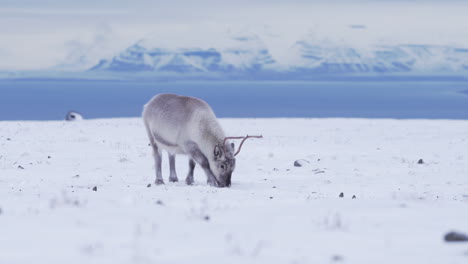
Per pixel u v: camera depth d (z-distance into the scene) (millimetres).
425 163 39406
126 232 12742
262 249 11344
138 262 10117
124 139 58500
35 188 24750
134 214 15305
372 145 54000
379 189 26953
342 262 10406
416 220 14836
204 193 23219
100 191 23438
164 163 40250
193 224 13992
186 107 26984
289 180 30969
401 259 10648
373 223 14359
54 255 10648
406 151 48469
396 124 83750
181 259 10398
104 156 43438
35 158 41469
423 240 12281
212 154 26453
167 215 15320
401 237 12602
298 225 14078
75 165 37812
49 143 52812
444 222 14539
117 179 30797
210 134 26453
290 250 11297
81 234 12453
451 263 10352
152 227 13258
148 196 21625
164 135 27656
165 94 28750
